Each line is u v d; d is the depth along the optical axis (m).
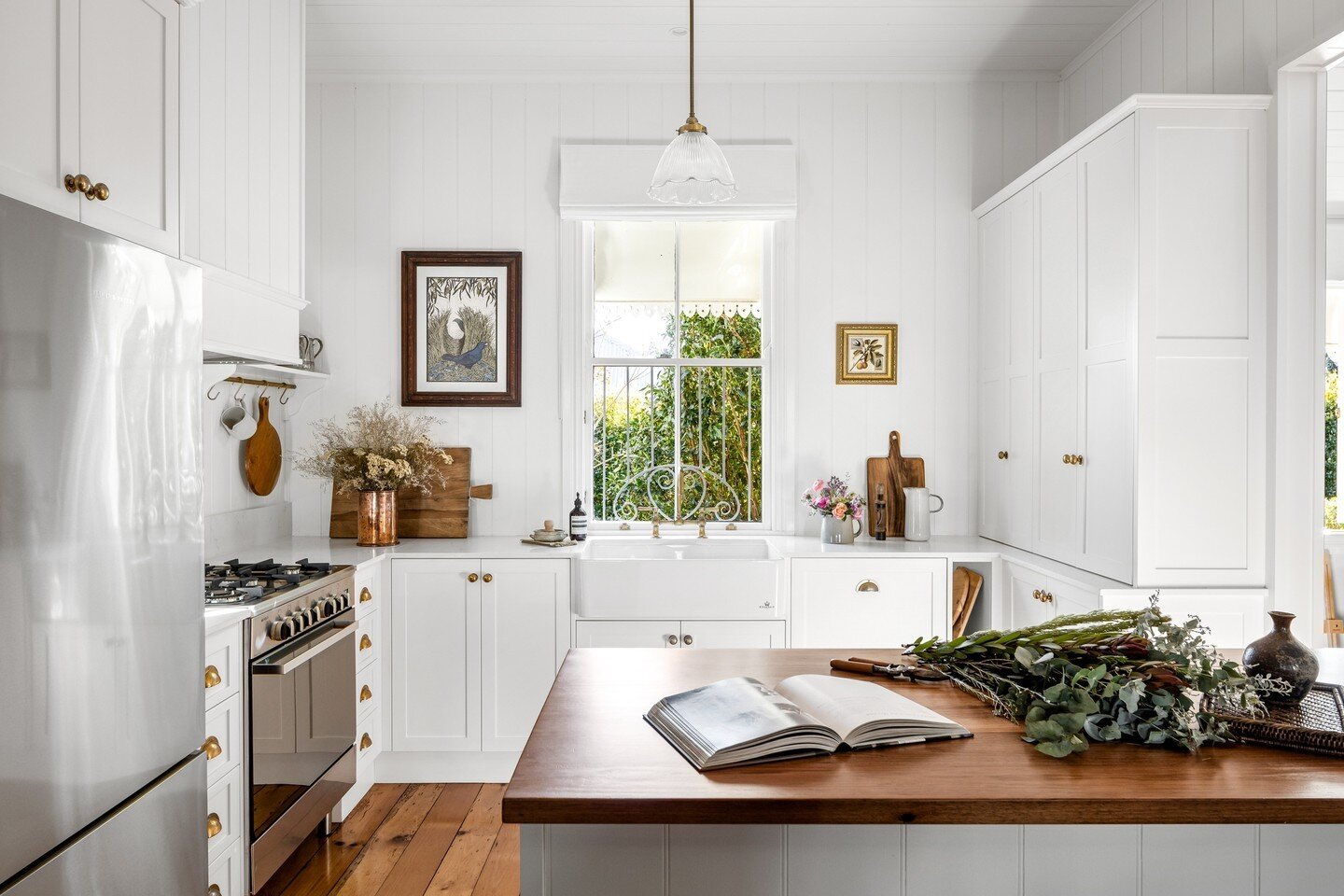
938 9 3.29
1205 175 2.60
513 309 3.84
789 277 3.88
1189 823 1.20
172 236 1.95
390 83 3.85
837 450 3.92
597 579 3.26
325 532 3.84
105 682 1.35
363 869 2.69
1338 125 3.02
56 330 1.25
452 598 3.39
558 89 3.87
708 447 4.00
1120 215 2.69
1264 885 1.28
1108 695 1.39
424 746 3.40
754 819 1.18
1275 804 1.18
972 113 3.91
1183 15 2.97
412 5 3.24
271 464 3.60
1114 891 1.28
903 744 1.41
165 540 1.52
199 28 2.24
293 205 2.87
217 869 2.10
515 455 3.89
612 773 1.28
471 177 3.87
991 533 3.76
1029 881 1.28
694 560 3.27
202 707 1.64
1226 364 2.61
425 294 3.87
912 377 3.92
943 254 3.92
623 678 1.79
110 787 1.37
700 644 3.32
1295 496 2.57
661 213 3.83
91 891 1.32
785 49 3.62
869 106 3.90
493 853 2.81
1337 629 2.55
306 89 3.84
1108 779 1.26
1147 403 2.60
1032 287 3.33
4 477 1.15
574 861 1.28
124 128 1.76
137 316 1.44
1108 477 2.76
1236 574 2.61
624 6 3.25
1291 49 2.49
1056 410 3.13
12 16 1.43
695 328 3.97
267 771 2.34
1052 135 3.91
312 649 2.51
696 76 3.86
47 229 1.23
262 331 2.65
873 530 3.86
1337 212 3.27
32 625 1.20
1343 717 1.45
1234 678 1.41
